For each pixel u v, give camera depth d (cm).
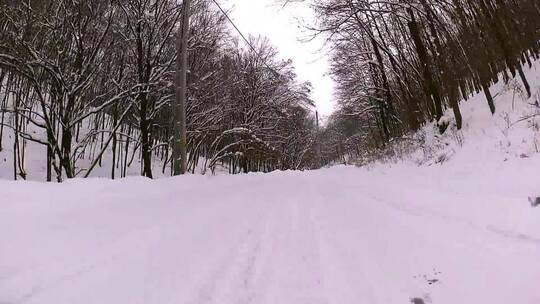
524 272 394
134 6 2120
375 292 387
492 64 1486
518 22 1335
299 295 380
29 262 440
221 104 3031
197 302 359
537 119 1076
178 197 978
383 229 618
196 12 2595
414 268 444
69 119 1841
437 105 1795
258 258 486
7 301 346
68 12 1867
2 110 1806
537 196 577
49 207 725
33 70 1780
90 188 950
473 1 1409
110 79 2250
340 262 472
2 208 663
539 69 1305
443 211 675
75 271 425
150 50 2216
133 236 571
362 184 1252
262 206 863
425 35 1838
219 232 612
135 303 353
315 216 745
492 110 1367
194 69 2703
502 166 902
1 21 1745
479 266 426
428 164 1376
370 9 1897
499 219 560
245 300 367
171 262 465
